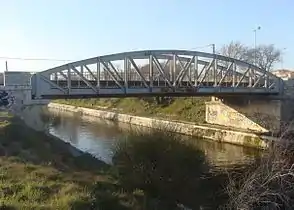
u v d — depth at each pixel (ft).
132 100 224.53
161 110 193.98
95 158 90.68
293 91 144.05
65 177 52.44
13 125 97.30
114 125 184.75
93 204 40.75
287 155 64.59
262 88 132.57
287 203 51.98
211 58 121.70
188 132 148.66
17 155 67.82
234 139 130.41
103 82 112.68
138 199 51.31
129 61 110.32
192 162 68.44
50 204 37.93
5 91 94.53
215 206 59.26
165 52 112.37
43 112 236.43
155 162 64.34
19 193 41.29
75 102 282.77
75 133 155.94
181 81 119.24
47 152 81.41
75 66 98.63
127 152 65.62
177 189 62.85
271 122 129.59
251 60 233.76
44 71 95.09
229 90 124.57
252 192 52.34
